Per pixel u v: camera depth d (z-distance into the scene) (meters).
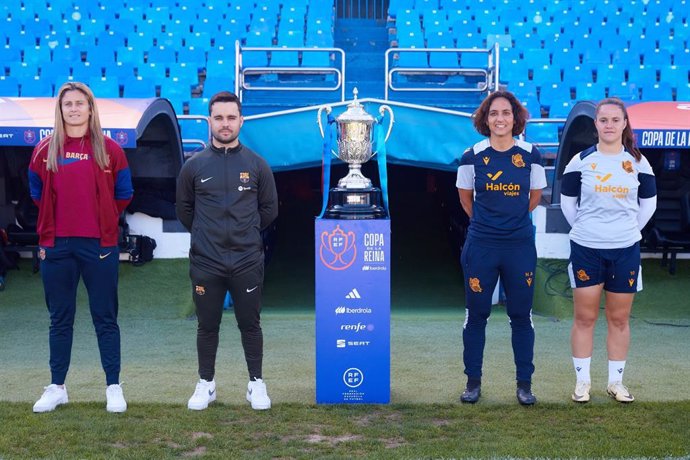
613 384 4.12
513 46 12.32
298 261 9.55
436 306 7.70
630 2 12.75
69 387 4.37
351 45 12.82
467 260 4.03
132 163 7.48
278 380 4.59
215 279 3.83
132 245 7.45
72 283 3.82
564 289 7.11
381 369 4.05
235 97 3.81
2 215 7.67
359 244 4.02
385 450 3.27
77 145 3.74
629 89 10.70
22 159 7.62
